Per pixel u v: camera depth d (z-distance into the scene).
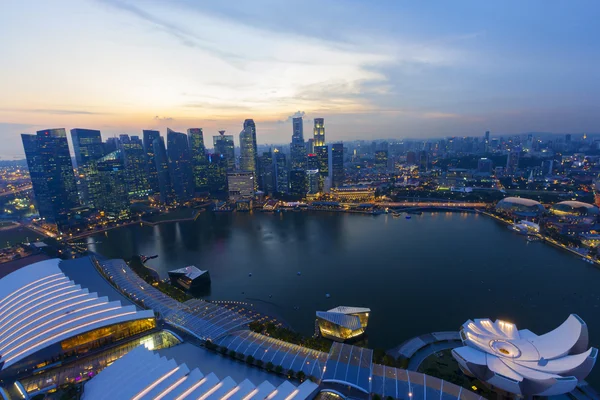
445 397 106.62
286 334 172.50
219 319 163.88
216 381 101.25
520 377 113.75
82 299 160.62
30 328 141.00
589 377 142.12
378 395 109.44
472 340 136.12
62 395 113.12
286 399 99.94
